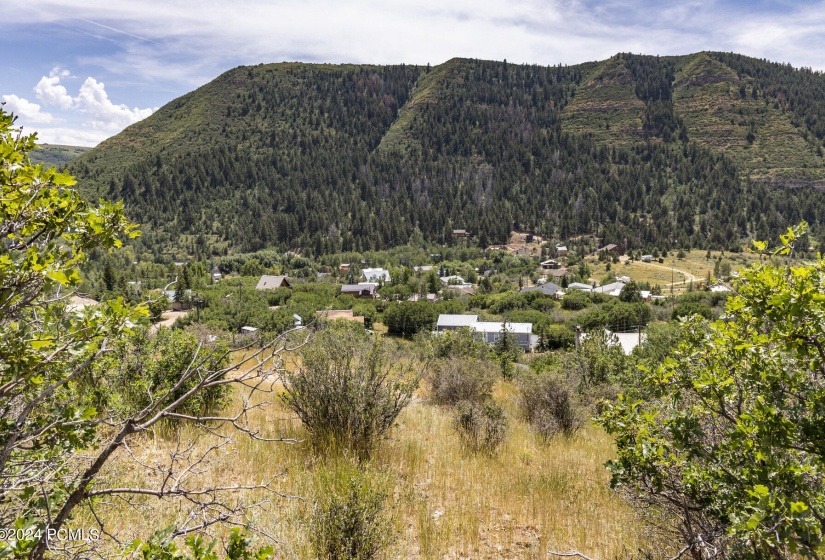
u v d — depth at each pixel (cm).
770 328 286
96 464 170
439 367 1130
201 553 161
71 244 192
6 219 182
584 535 465
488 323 5897
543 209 19500
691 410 329
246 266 11662
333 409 595
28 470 188
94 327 165
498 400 1241
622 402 372
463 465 632
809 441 255
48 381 203
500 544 444
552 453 788
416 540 430
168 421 588
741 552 256
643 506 401
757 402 262
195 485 427
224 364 221
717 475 288
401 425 785
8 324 166
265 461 520
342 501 382
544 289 9200
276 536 359
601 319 5600
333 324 659
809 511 206
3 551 152
